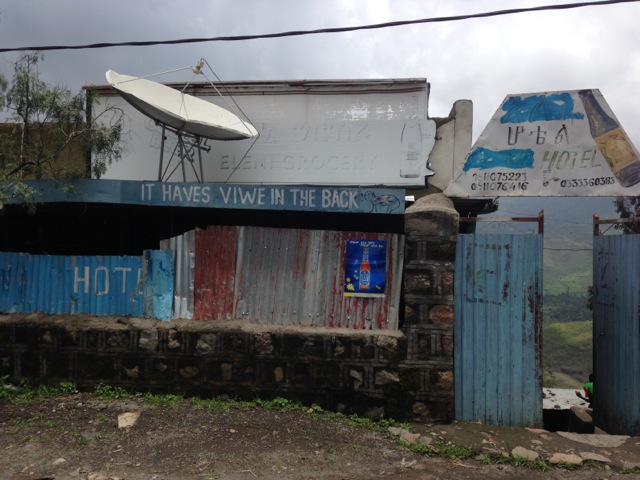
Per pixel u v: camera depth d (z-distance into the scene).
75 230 7.85
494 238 5.59
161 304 5.88
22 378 5.82
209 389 5.64
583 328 74.44
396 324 5.62
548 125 5.96
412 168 7.78
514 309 5.53
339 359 5.47
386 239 5.69
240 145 8.08
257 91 8.10
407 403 5.39
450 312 5.36
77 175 6.00
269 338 5.56
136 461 4.30
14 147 6.54
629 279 5.89
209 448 4.55
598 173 5.84
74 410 5.27
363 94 7.92
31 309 6.06
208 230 5.92
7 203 5.70
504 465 4.64
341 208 5.43
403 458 4.66
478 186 6.09
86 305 6.00
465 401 5.59
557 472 4.52
